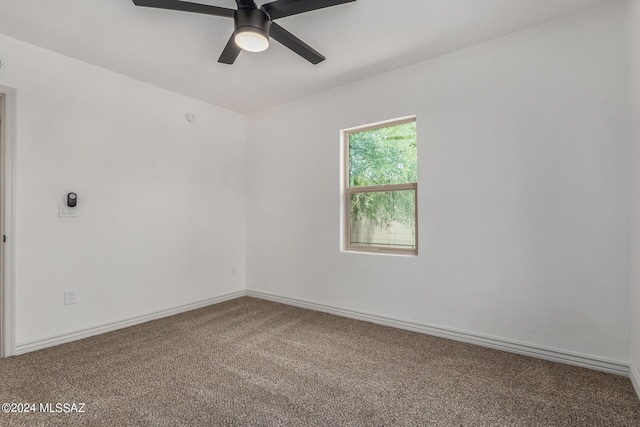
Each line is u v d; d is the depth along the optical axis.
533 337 2.36
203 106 3.77
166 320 3.24
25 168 2.46
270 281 4.00
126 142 3.08
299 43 2.20
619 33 2.08
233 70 3.00
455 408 1.74
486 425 1.60
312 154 3.63
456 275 2.69
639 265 1.85
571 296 2.22
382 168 3.22
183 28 2.33
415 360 2.32
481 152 2.57
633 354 1.98
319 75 3.13
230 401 1.80
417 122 2.89
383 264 3.10
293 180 3.79
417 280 2.89
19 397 1.84
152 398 1.83
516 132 2.43
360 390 1.92
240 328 3.01
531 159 2.37
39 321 2.52
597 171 2.14
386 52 2.70
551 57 2.30
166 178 3.40
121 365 2.24
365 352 2.46
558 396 1.85
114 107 3.00
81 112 2.78
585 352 2.18
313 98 3.62
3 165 2.38
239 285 4.16
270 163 4.01
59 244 2.64
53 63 2.62
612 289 2.10
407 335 2.81
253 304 3.83
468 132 2.63
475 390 1.91
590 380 2.02
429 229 2.82
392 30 2.38
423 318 2.86
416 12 2.17
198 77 3.14
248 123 4.24
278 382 2.01
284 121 3.88
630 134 2.01
